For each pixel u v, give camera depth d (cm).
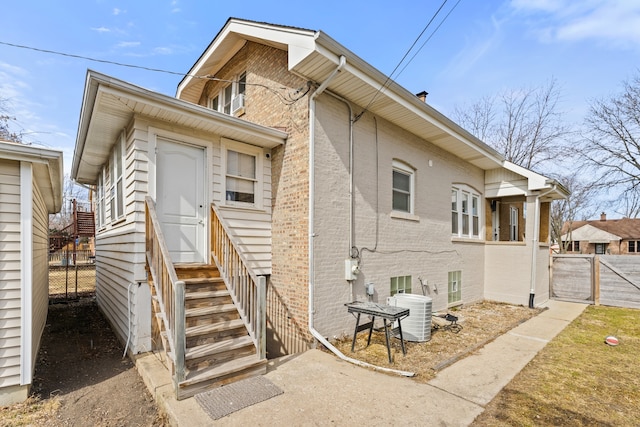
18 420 325
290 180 590
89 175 891
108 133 565
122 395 377
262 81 686
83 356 506
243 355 416
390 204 700
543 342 580
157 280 422
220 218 523
